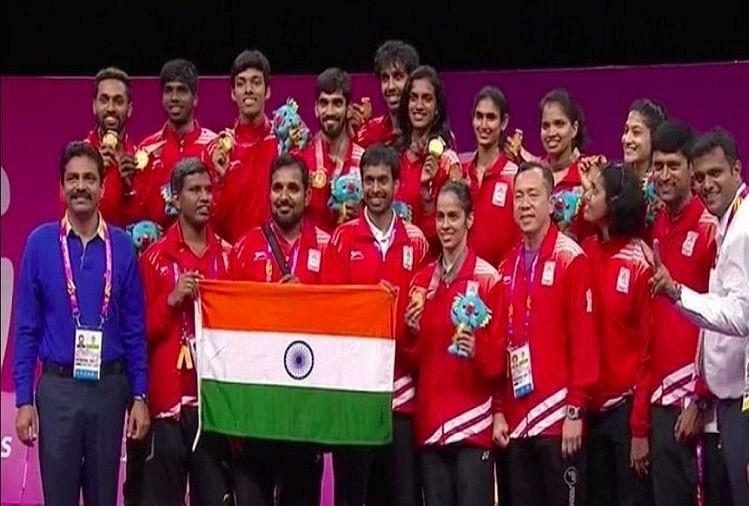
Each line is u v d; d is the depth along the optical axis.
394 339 8.85
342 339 8.91
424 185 9.48
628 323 8.97
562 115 9.48
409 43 12.46
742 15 11.77
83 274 8.77
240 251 9.20
